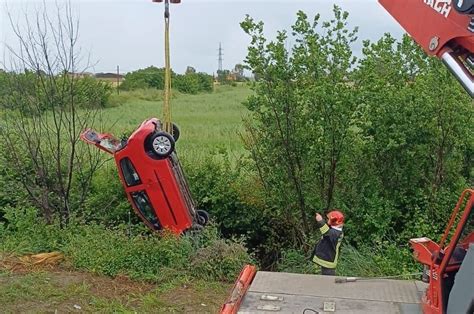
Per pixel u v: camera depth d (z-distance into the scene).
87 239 10.78
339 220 9.12
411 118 10.92
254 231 12.80
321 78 10.95
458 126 10.86
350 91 10.83
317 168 11.37
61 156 12.55
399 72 11.59
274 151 11.38
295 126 11.19
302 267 10.94
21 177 12.34
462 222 4.72
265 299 5.39
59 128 12.01
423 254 5.12
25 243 10.73
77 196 12.75
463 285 4.54
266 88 11.20
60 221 11.94
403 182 11.40
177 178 11.33
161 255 10.16
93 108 12.76
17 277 9.48
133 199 11.26
